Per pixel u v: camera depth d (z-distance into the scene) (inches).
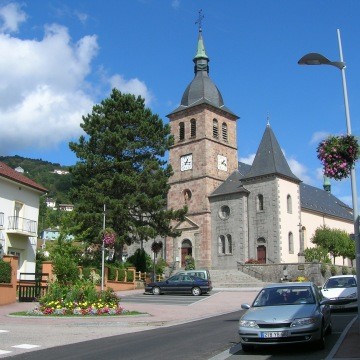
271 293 531.8
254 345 478.3
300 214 2247.8
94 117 1734.7
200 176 2338.8
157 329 694.5
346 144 488.1
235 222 2198.6
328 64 576.1
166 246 2377.0
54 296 856.9
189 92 2493.8
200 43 2568.9
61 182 4840.1
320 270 1871.3
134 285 1663.4
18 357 453.4
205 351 478.3
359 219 541.0
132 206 1652.3
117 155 1715.1
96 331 662.5
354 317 754.8
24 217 1419.8
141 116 1743.4
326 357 417.7
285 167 2231.8
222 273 2049.7
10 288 1044.5
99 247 1625.2
